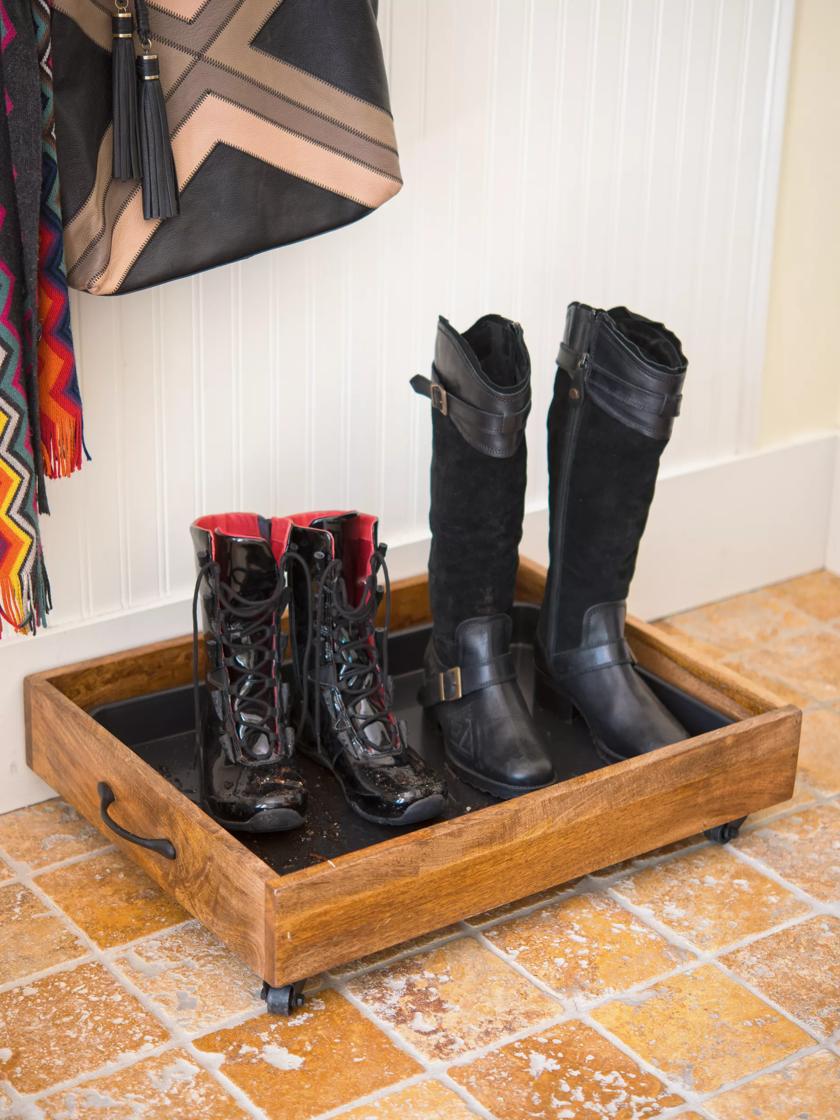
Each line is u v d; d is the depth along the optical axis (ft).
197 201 4.62
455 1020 4.38
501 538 5.10
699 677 5.51
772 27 6.26
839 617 7.14
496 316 5.11
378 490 6.03
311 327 5.58
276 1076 4.14
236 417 5.53
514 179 5.84
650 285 6.41
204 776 4.92
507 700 5.17
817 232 6.85
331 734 5.02
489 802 5.07
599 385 5.05
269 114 4.61
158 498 5.45
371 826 4.87
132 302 5.11
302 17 4.57
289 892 4.10
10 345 4.39
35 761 5.27
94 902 4.86
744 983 4.58
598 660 5.35
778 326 6.92
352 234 5.53
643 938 4.77
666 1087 4.15
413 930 4.44
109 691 5.40
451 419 4.95
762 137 6.43
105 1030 4.29
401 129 5.48
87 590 5.38
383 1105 4.05
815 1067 4.24
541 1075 4.18
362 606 4.98
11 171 4.25
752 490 7.10
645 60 5.98
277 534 5.12
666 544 6.89
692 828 5.05
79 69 4.31
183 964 4.58
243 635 4.92
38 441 4.58
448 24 5.43
